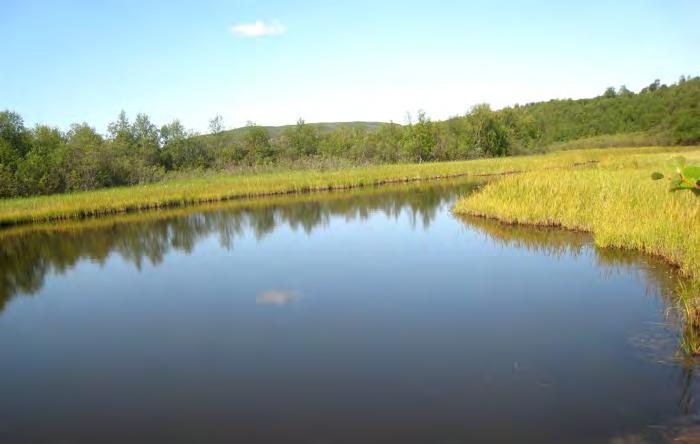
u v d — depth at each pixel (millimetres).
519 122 72062
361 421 5582
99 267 14445
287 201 28047
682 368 6445
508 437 5141
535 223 16516
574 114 95875
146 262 14781
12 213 23391
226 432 5520
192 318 9492
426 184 34562
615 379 6254
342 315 9156
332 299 10133
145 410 6125
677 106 80125
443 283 10906
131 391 6660
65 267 14625
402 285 10891
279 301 10164
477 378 6469
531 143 69250
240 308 9906
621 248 12805
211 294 11023
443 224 18375
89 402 6418
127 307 10477
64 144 37844
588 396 5879
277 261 13875
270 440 5305
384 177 36750
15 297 11719
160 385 6773
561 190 17750
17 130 36312
